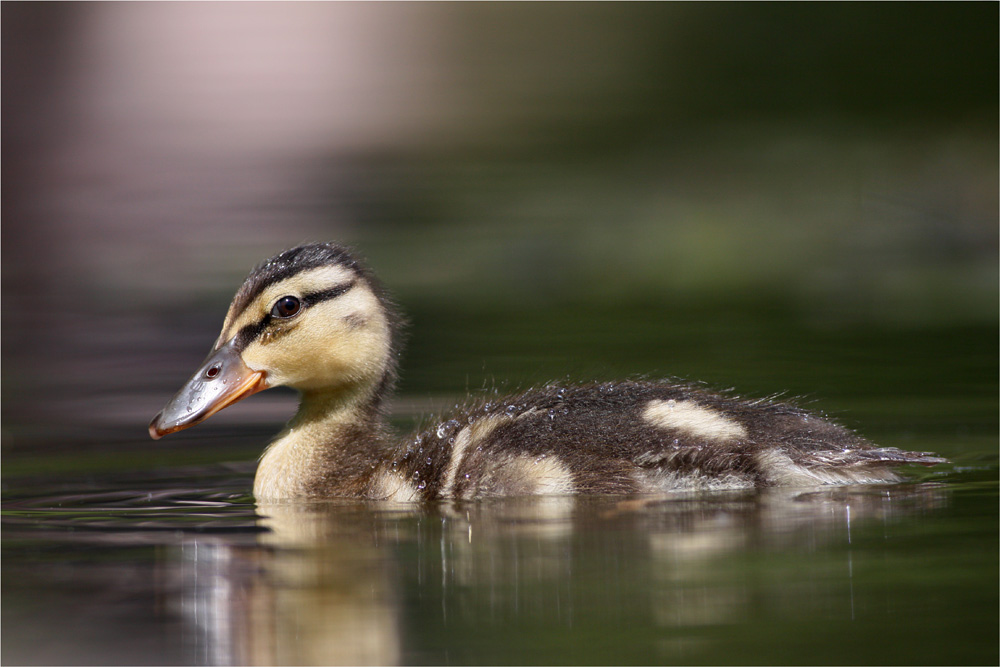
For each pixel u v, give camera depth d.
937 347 15.58
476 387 13.55
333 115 39.06
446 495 9.71
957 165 25.67
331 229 25.36
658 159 29.86
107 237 25.88
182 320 18.81
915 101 31.06
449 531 8.46
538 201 27.06
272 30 47.78
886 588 6.99
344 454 10.52
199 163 33.22
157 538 8.50
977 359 14.86
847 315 17.80
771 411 10.17
